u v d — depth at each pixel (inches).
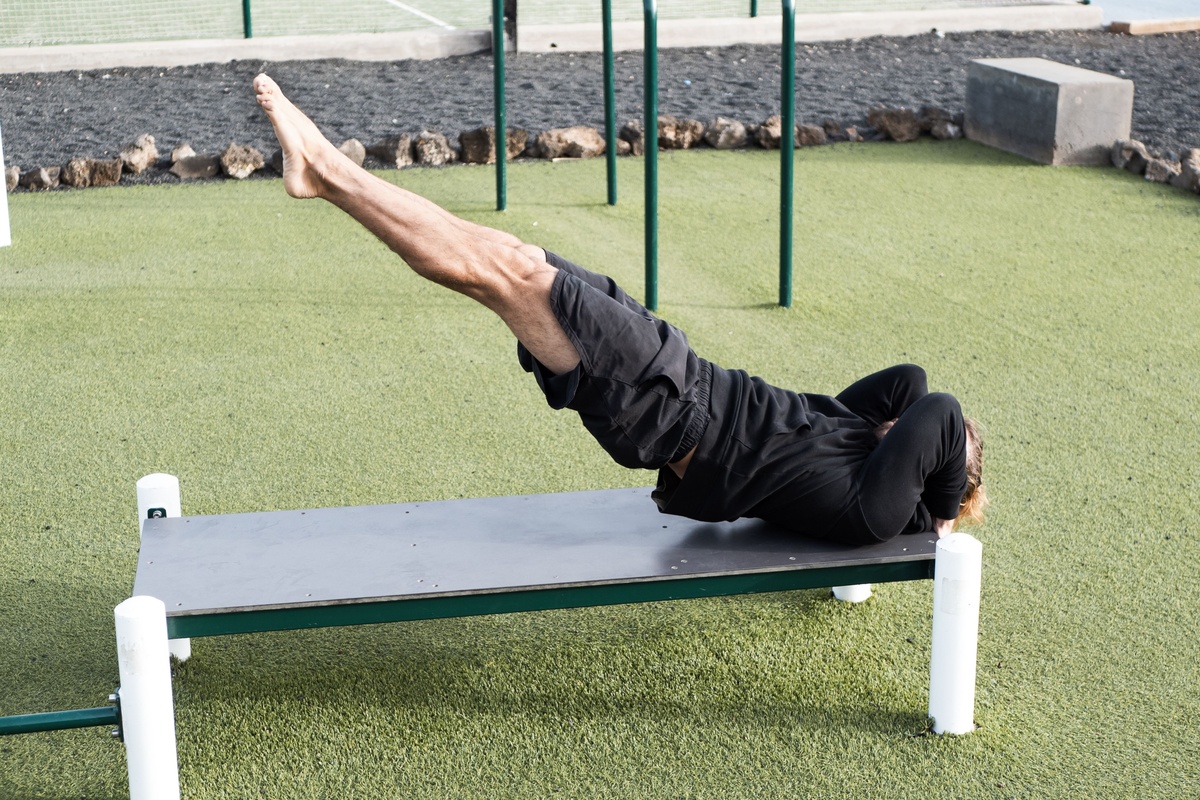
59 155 335.9
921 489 112.7
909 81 430.0
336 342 212.5
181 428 179.2
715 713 116.0
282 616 105.0
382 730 114.3
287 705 118.0
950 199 300.4
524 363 111.3
